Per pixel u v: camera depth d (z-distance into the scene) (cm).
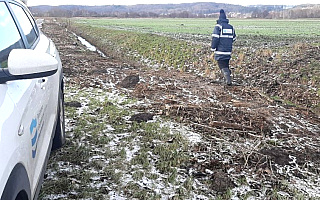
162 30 3828
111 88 952
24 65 233
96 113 705
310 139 607
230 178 458
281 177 470
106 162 483
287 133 628
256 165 498
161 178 450
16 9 381
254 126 652
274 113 745
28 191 242
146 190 418
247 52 1609
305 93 946
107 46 2477
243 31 3459
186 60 1609
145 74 1186
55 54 483
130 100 814
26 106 258
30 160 260
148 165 480
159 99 834
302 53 1446
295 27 4422
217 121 668
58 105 458
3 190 188
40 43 438
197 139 586
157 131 612
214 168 484
